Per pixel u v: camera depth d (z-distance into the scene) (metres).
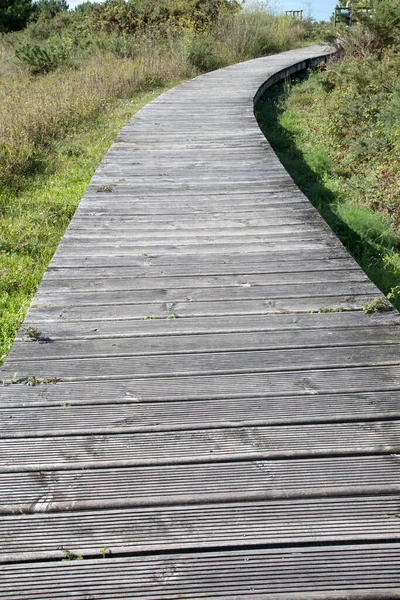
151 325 3.00
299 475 1.96
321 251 3.96
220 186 5.56
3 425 2.23
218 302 3.25
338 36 15.10
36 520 1.79
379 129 8.50
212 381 2.51
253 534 1.74
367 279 3.49
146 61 15.45
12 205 6.09
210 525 1.77
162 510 1.83
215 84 13.01
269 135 9.90
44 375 2.55
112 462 2.03
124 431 2.19
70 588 1.58
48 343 2.82
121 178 5.88
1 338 3.63
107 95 12.09
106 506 1.85
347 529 1.75
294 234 4.29
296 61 17.33
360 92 10.73
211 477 1.96
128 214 4.79
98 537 1.73
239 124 8.54
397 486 1.91
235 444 2.12
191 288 3.42
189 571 1.62
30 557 1.67
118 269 3.70
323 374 2.54
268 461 2.04
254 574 1.61
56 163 7.68
